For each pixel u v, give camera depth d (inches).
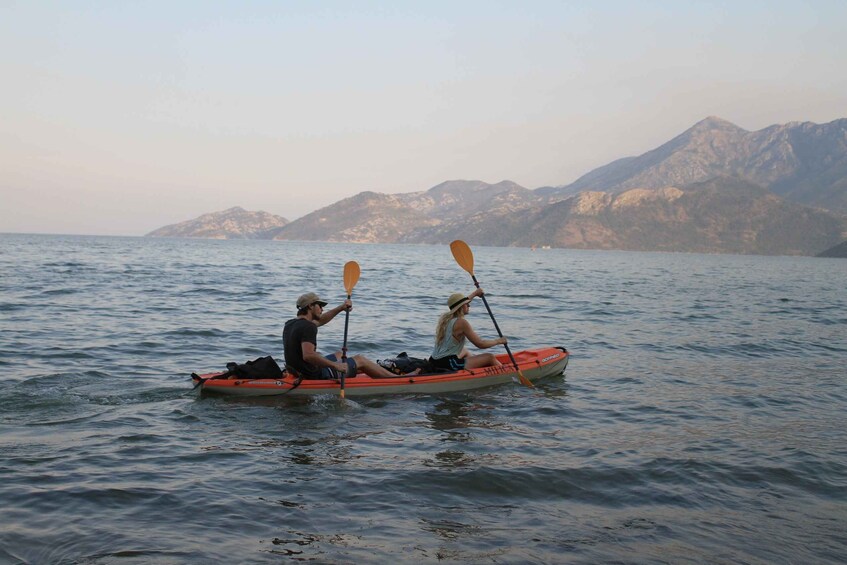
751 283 1785.2
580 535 182.1
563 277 1839.3
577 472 232.8
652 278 1936.5
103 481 213.8
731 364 473.4
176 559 162.1
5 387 343.6
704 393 373.1
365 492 211.0
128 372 397.1
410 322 695.1
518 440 275.3
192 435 273.4
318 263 2529.5
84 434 268.7
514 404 344.8
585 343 571.2
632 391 378.9
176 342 516.7
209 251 4010.8
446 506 201.3
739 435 285.3
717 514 199.2
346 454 251.8
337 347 527.2
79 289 956.0
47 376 373.1
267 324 641.6
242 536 176.9
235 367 353.7
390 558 165.6
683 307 943.7
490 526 187.0
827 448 267.1
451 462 242.5
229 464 236.5
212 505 197.2
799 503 209.3
